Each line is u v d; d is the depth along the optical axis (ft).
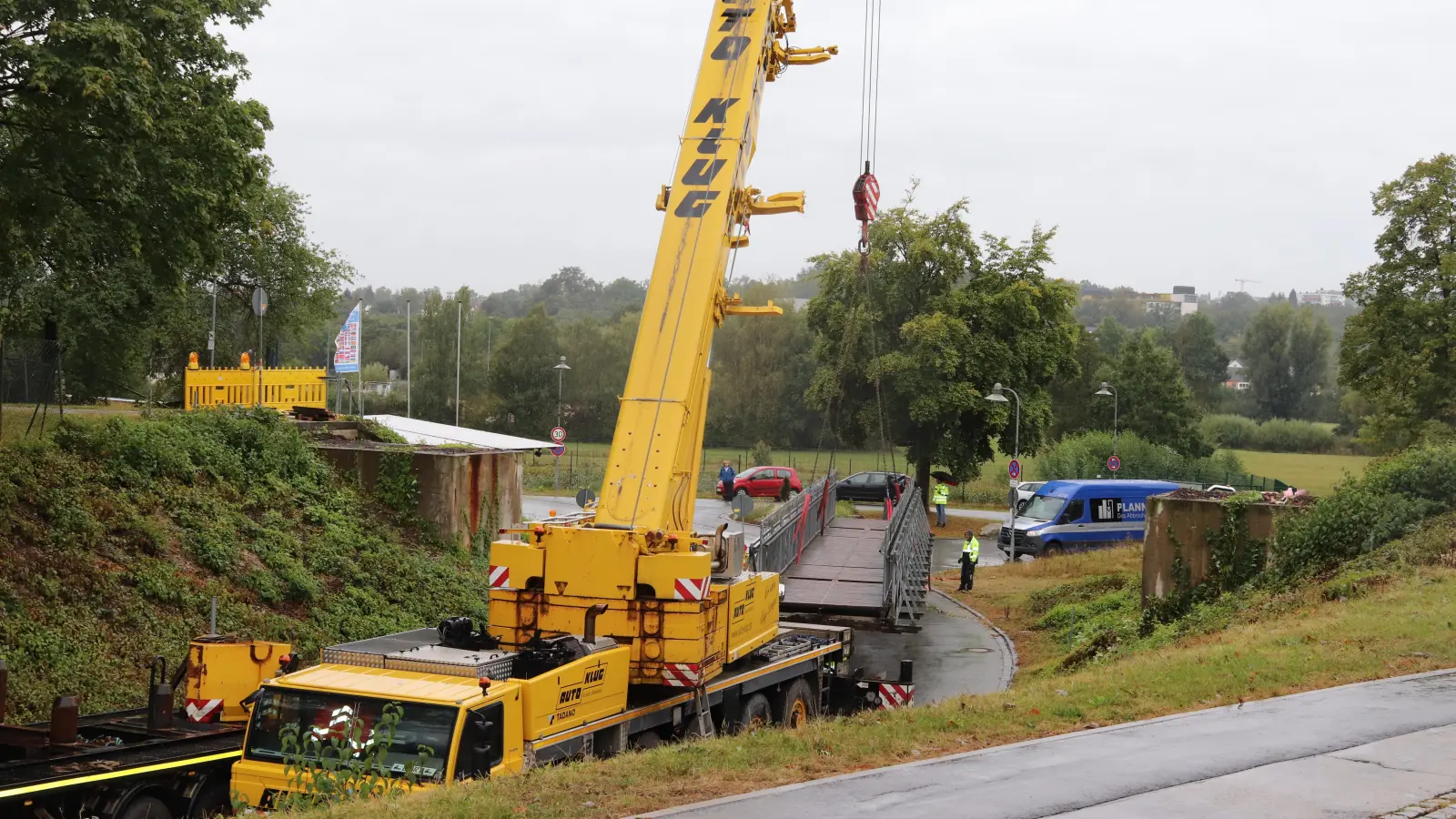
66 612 54.80
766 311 50.75
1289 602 66.49
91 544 60.95
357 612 70.64
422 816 27.17
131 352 134.41
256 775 34.30
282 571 69.41
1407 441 152.46
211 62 60.85
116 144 53.47
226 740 38.09
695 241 48.37
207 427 81.10
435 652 39.52
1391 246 155.74
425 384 326.03
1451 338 147.64
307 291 162.71
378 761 32.60
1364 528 72.90
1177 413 278.67
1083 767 32.58
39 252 61.93
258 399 102.06
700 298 47.42
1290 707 40.42
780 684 53.36
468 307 333.01
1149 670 49.37
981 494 214.48
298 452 85.30
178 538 66.85
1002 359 179.42
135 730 39.14
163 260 60.49
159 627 57.72
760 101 55.31
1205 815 27.78
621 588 42.75
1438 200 151.74
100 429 72.13
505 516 96.68
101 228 59.36
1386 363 155.63
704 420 49.75
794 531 84.94
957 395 174.19
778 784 31.19
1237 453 336.29
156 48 56.49
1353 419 351.87
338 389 137.18
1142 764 32.86
